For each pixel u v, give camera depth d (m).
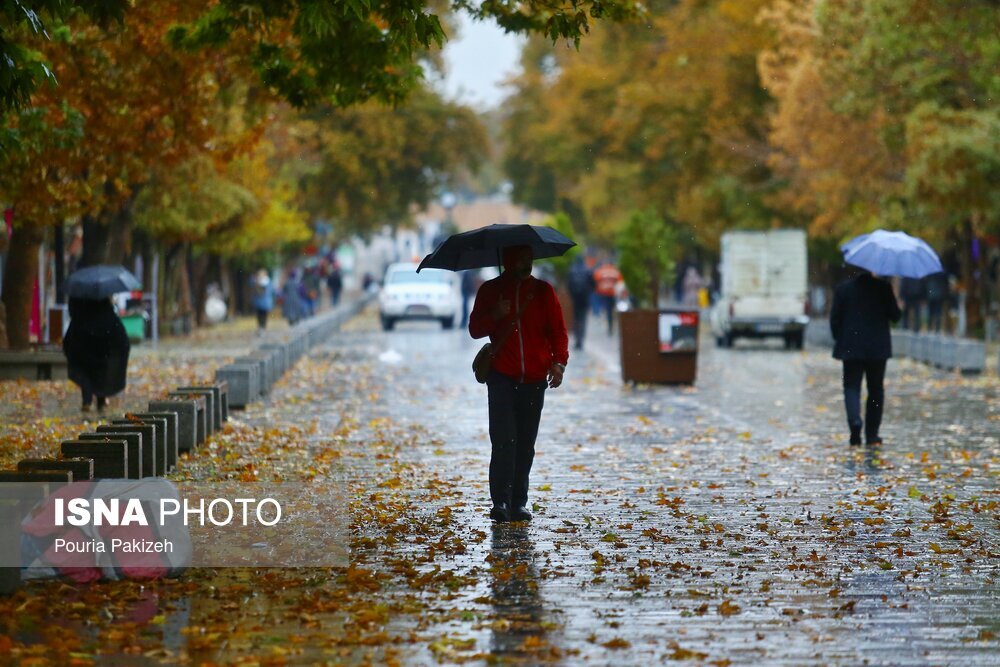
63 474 25.97
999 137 85.44
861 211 115.69
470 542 30.20
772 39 134.62
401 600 24.66
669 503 35.38
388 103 53.38
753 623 23.27
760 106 144.88
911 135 88.19
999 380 79.75
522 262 32.28
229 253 152.88
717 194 147.12
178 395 47.78
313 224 192.50
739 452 46.38
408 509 34.44
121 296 114.06
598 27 172.62
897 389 73.44
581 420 57.41
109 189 89.31
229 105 78.31
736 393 71.56
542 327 32.38
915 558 28.52
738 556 28.72
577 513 34.06
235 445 47.00
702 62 147.25
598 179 187.62
